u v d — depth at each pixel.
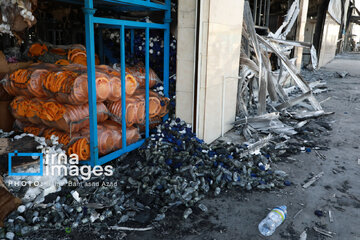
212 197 3.62
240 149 4.69
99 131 3.95
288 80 10.91
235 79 6.10
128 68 5.17
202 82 4.83
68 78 3.60
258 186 3.84
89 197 3.29
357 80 13.70
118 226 2.99
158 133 4.73
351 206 3.50
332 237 2.94
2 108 4.23
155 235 2.90
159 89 5.23
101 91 3.76
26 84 3.77
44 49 4.81
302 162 4.76
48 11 5.25
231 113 6.18
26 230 2.79
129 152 4.39
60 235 2.83
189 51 4.75
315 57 8.34
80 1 4.62
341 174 4.36
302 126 6.54
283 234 2.97
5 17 3.63
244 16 6.67
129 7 5.03
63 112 3.61
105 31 6.09
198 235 2.92
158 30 5.65
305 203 3.55
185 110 5.00
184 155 4.18
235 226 3.08
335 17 20.64
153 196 3.45
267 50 7.87
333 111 8.02
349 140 5.84
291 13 10.50
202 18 4.57
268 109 7.61
